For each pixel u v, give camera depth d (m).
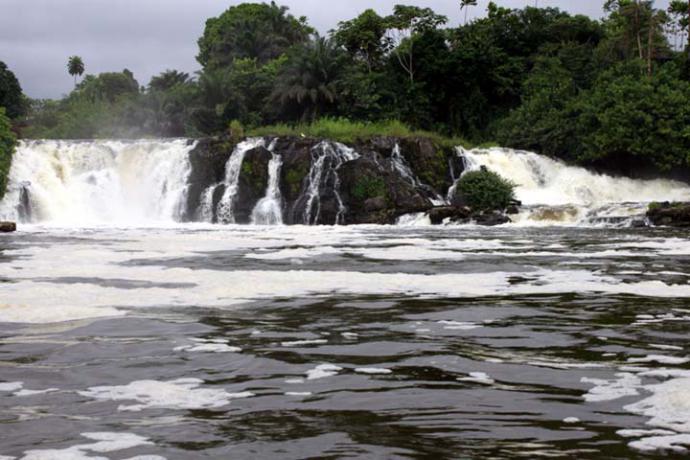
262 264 15.92
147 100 64.06
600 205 39.44
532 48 76.94
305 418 4.96
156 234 29.00
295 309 9.66
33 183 43.53
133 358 6.77
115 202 44.94
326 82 63.25
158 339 7.62
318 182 44.34
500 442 4.46
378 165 44.69
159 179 45.06
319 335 7.89
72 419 4.93
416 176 46.91
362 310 9.58
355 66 66.69
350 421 4.89
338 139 46.50
